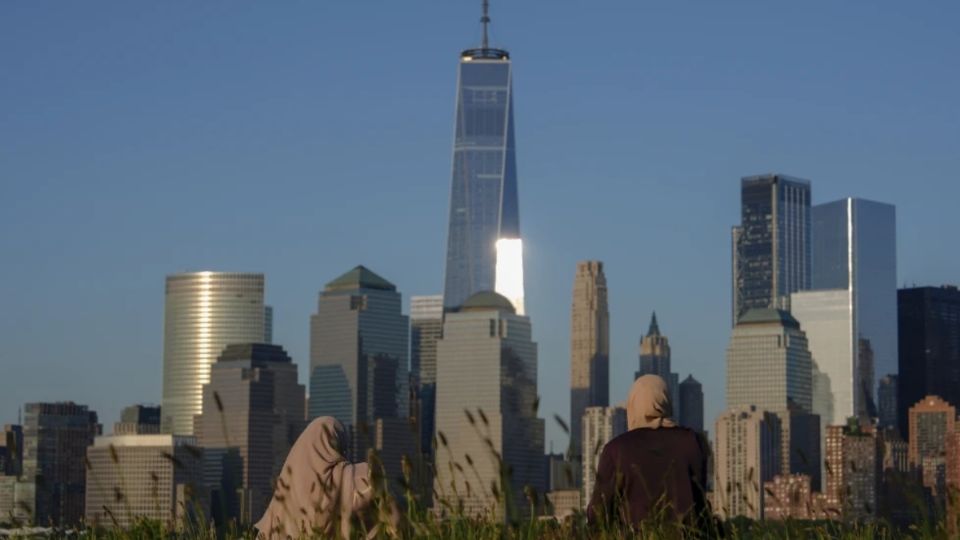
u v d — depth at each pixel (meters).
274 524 11.85
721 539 11.20
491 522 9.83
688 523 11.73
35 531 9.85
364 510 11.99
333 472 12.01
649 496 11.55
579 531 10.24
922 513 10.05
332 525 11.56
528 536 9.81
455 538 9.72
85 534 9.95
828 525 10.40
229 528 10.80
